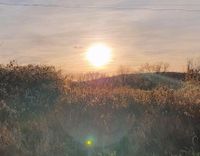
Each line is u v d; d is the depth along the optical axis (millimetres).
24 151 8852
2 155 8672
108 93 14156
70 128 10172
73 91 14641
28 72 16672
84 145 9266
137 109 11797
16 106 12836
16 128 10211
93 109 11695
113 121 10516
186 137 9477
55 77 16812
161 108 11734
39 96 13789
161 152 8938
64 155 8883
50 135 9742
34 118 11242
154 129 9938
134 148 9047
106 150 8984
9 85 14938
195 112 11094
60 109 11938
